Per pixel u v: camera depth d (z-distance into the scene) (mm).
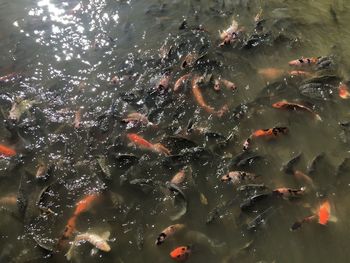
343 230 8141
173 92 10719
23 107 10609
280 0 13742
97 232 8234
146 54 11961
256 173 9023
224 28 12688
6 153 9656
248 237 8078
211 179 8930
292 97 10523
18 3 14023
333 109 10219
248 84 10969
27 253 8031
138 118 10148
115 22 13156
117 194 8812
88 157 9562
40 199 8758
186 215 8391
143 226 8312
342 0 13703
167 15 13328
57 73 11609
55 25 13109
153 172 9133
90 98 10867
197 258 7785
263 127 9945
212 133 9641
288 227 8188
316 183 8805
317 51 11820
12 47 12469
